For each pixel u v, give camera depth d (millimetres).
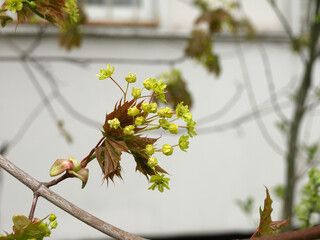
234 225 5125
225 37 5059
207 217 5082
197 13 4969
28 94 4613
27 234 812
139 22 4785
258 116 4980
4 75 4555
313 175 1570
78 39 2908
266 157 5242
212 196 5105
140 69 4852
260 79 5234
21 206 4473
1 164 827
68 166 850
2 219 4441
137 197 4879
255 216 4805
